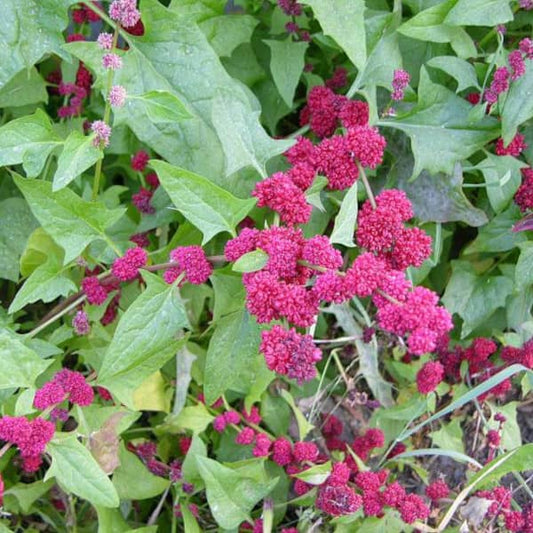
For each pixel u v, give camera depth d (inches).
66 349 10.9
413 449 11.3
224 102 8.6
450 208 10.4
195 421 10.1
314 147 9.0
